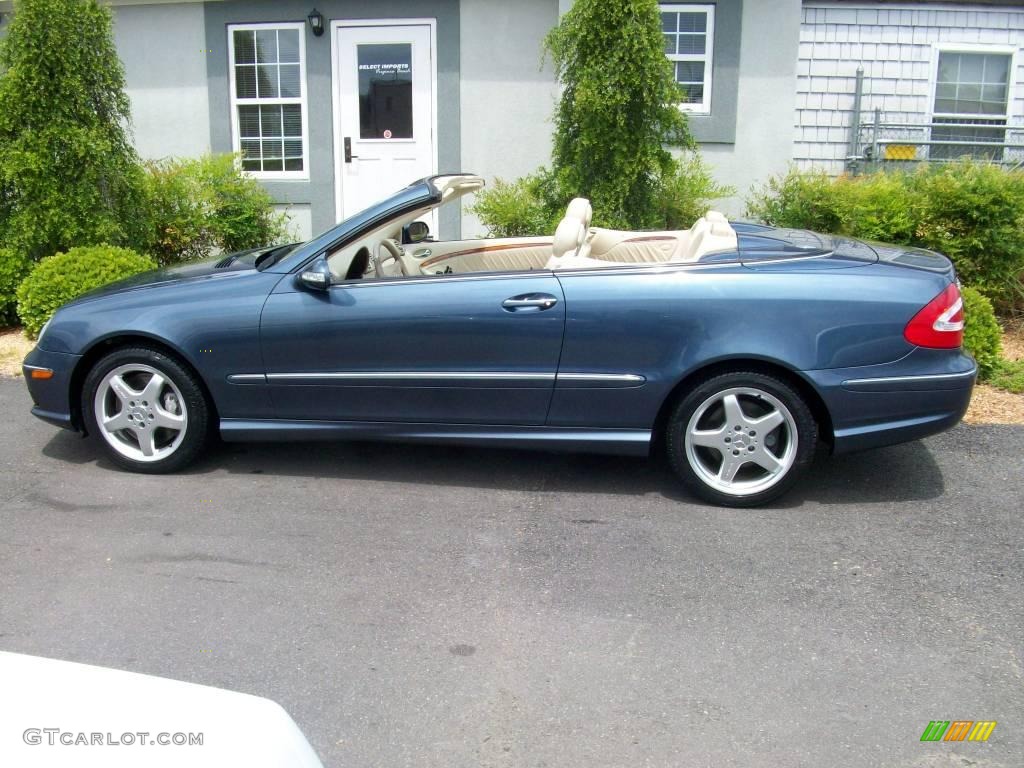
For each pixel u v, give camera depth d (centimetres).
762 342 430
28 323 734
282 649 329
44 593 367
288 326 463
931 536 422
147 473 495
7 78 767
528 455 526
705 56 955
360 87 998
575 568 390
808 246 467
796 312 430
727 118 960
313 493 471
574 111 791
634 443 454
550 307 443
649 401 446
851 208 805
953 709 296
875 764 271
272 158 1032
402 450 534
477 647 330
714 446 447
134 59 1025
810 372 430
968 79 1054
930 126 1049
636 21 755
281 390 472
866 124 1052
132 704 176
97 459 518
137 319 474
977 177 785
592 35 755
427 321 452
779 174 918
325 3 984
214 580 378
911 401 435
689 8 945
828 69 1041
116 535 420
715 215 491
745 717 292
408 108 998
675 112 779
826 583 378
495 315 446
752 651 328
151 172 893
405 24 980
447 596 366
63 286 720
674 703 299
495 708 296
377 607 358
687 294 436
